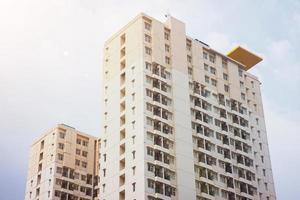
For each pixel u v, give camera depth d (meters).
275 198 113.94
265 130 122.75
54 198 126.62
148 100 98.62
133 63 104.69
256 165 115.06
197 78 111.44
